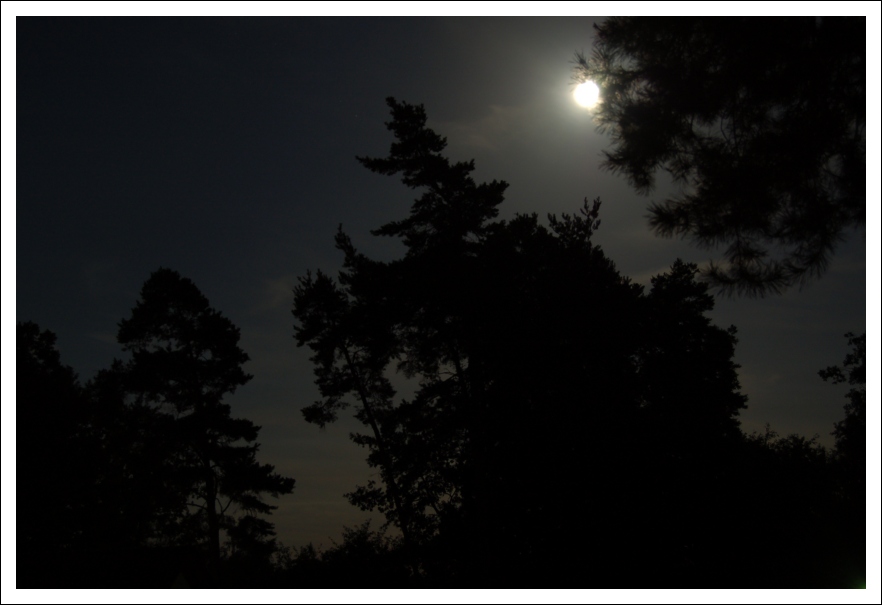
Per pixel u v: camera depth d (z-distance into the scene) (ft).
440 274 73.05
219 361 122.21
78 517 123.34
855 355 78.02
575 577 52.90
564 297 61.72
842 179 25.95
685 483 56.49
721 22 27.04
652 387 62.95
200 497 120.37
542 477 55.57
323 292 99.04
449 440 75.20
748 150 28.19
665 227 28.35
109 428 135.13
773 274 27.32
